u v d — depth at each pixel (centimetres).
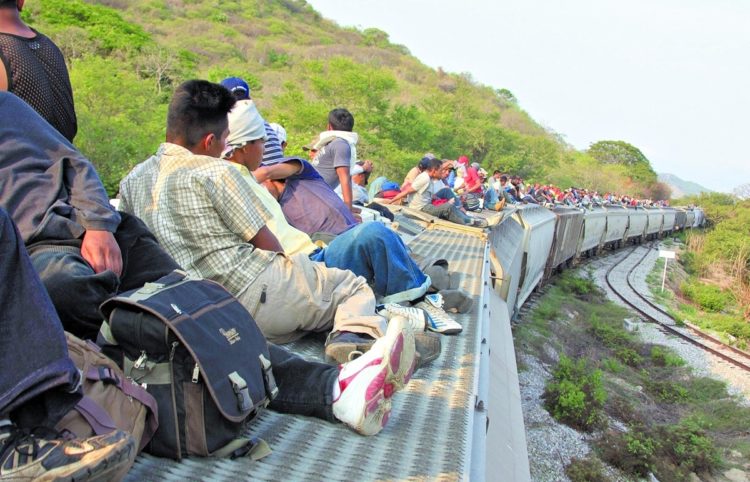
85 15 4447
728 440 1293
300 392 257
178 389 209
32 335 163
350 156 595
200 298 227
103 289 224
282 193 484
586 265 3344
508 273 1093
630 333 2081
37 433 159
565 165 7769
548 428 1088
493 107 8869
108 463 154
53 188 233
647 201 6341
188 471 207
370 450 238
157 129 2228
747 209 7075
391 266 393
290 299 309
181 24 7362
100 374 188
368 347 295
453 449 246
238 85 442
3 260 163
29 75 281
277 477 210
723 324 2569
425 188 1125
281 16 10031
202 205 296
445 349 379
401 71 8712
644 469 1045
